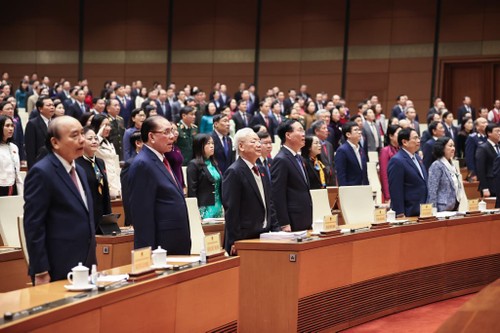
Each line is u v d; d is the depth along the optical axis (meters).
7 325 3.12
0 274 5.44
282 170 6.45
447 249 7.74
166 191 5.14
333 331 6.10
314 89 21.81
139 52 23.55
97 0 23.92
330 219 6.26
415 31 20.64
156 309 4.12
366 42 21.22
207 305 4.63
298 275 5.61
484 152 11.15
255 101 18.58
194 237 6.24
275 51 22.25
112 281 4.03
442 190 8.38
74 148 4.39
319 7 21.77
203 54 22.97
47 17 24.28
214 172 7.79
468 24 20.00
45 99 9.40
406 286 7.19
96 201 6.46
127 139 9.11
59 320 3.39
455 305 7.48
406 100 16.64
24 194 4.33
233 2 22.66
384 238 6.86
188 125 11.51
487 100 19.91
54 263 4.35
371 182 11.00
